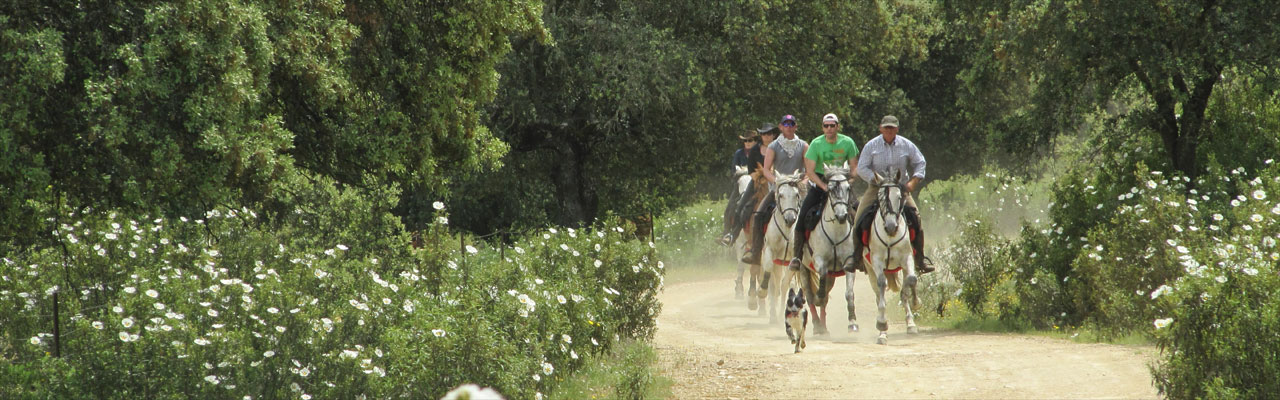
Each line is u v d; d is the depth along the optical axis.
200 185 9.67
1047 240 16.73
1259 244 11.17
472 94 13.99
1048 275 15.44
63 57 8.45
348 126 13.14
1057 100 20.55
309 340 8.37
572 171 32.19
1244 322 7.45
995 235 16.94
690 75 26.88
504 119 28.88
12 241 10.47
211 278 9.58
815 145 13.61
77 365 7.90
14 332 9.20
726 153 32.53
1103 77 19.62
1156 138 19.61
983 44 21.69
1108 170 19.12
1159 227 13.56
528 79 27.69
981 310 16.19
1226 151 18.83
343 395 8.02
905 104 44.56
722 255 28.73
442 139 13.75
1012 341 12.82
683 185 36.38
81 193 9.82
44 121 8.99
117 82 8.87
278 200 14.35
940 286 16.91
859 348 12.15
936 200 31.69
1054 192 17.88
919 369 10.06
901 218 12.85
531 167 33.38
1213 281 7.95
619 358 11.05
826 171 13.11
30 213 9.74
